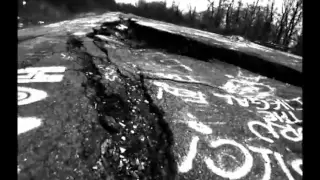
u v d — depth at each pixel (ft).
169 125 7.99
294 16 68.18
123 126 7.36
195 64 17.92
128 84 10.76
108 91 9.43
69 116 6.86
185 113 9.03
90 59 12.79
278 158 7.54
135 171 5.71
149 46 21.36
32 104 7.13
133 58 15.65
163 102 9.58
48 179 4.61
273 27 75.36
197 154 6.79
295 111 11.87
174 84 11.96
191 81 13.15
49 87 8.46
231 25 80.64
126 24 25.81
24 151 5.14
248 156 7.27
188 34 23.36
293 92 15.31
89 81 9.82
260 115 10.43
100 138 6.33
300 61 21.68
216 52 20.17
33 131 5.87
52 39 15.75
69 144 5.70
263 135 8.71
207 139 7.63
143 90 10.50
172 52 20.49
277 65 18.78
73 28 20.90
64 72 10.14
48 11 42.75
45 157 5.11
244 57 19.75
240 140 8.06
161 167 6.07
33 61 11.01
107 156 5.81
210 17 86.02
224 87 13.93
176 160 6.40
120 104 8.73
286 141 8.63
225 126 8.73
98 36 19.03
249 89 14.73
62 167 4.98
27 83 8.56
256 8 79.41
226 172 6.39
